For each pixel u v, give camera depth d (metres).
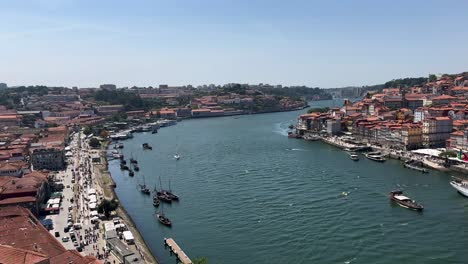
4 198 170.25
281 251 137.88
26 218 140.62
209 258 135.25
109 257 129.88
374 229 153.38
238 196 199.25
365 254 134.00
